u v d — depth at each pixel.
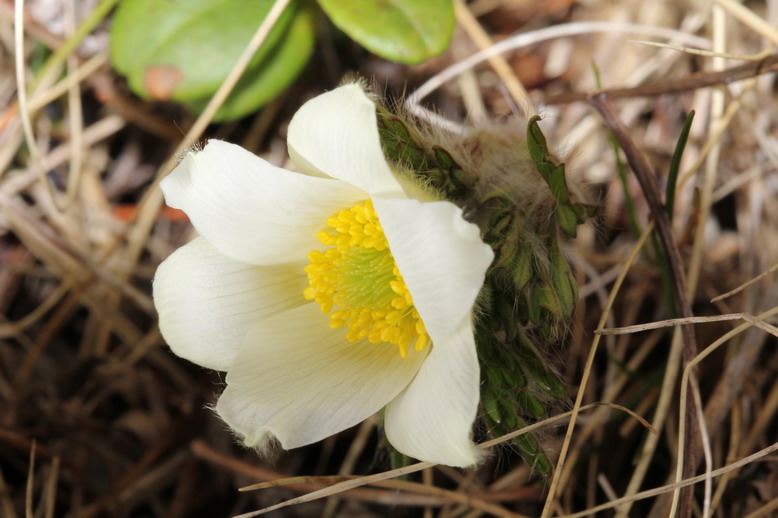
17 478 0.27
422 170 0.24
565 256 0.25
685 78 0.26
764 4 0.30
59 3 0.29
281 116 0.30
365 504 0.27
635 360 0.27
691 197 0.29
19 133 0.29
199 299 0.24
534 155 0.24
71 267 0.29
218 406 0.24
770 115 0.29
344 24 0.26
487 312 0.24
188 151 0.24
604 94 0.26
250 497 0.27
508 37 0.30
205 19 0.27
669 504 0.25
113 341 0.29
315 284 0.24
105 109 0.30
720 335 0.27
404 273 0.22
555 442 0.27
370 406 0.24
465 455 0.23
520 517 0.26
